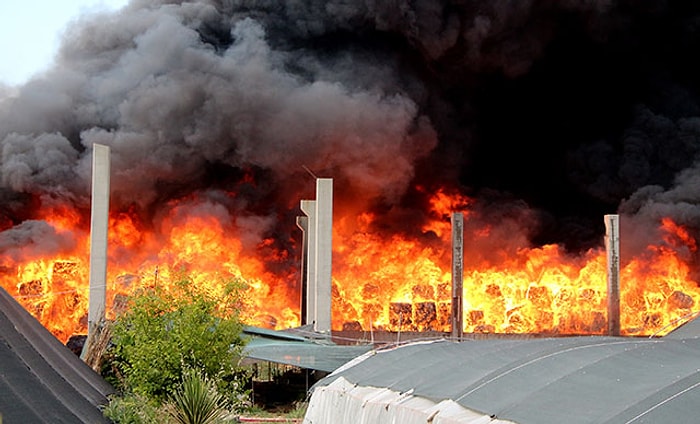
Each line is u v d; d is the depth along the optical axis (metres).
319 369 27.95
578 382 11.66
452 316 35.44
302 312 40.03
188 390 16.81
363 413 16.75
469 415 12.64
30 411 9.52
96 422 12.77
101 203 28.38
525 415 11.28
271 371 33.41
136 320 20.45
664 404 9.51
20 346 12.59
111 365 22.91
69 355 16.56
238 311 21.06
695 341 12.72
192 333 19.95
